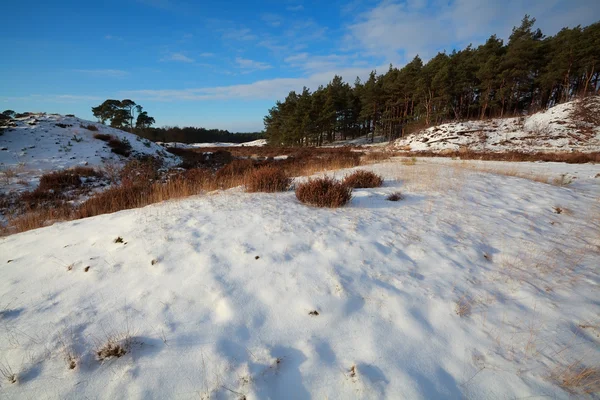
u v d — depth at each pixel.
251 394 1.76
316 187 5.51
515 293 2.81
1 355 2.06
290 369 1.93
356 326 2.32
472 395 1.79
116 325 2.32
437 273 3.11
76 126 18.70
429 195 6.33
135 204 7.16
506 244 3.89
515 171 10.90
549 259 3.51
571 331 2.31
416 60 42.38
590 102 26.45
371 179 7.46
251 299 2.60
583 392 1.79
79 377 1.88
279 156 26.72
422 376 1.90
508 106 36.91
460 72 35.62
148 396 1.75
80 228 4.64
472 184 7.63
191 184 7.98
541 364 1.99
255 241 3.64
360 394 1.77
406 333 2.26
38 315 2.48
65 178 11.17
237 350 2.08
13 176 11.19
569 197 6.53
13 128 16.05
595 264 3.43
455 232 4.19
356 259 3.28
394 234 4.01
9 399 1.75
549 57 34.38
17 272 3.27
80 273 3.12
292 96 50.44
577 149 20.44
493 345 2.17
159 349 2.07
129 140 19.12
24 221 6.07
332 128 46.62
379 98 43.69
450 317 2.45
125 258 3.34
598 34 30.39
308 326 2.31
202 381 1.84
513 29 36.22
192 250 3.43
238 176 9.69
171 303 2.56
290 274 2.95
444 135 29.66
